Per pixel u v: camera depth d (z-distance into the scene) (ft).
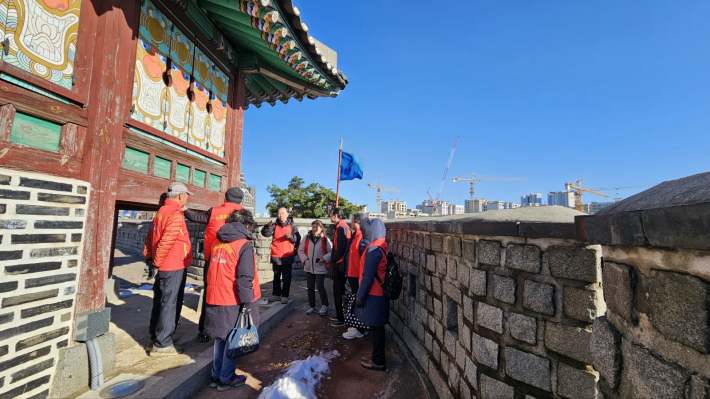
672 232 3.12
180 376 10.02
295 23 12.93
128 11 10.78
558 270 6.37
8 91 7.89
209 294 10.50
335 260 17.52
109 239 10.09
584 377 5.85
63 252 8.82
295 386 10.15
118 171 10.53
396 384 11.78
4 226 7.55
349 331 15.96
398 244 17.43
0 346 7.43
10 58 7.93
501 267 7.62
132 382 9.61
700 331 2.91
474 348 8.42
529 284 6.90
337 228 18.01
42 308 8.31
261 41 15.44
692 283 3.03
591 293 5.86
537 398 6.63
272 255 20.17
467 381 8.80
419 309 13.51
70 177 9.21
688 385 2.96
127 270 32.63
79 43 9.52
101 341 9.59
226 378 10.53
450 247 10.32
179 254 12.05
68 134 9.19
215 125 16.20
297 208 69.41
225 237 10.48
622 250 4.21
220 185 16.80
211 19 15.38
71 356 8.81
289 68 18.10
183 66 13.82
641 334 3.74
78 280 9.29
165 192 12.94
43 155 8.57
